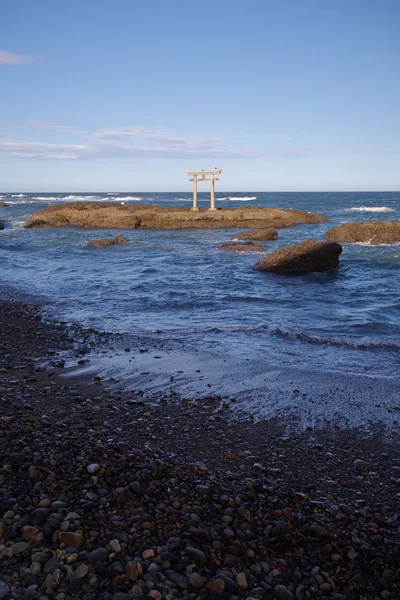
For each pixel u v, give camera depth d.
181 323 10.76
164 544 3.22
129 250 24.39
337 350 8.69
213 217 37.50
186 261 20.41
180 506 3.68
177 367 7.71
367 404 6.32
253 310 12.00
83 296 13.79
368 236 26.14
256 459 4.82
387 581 3.15
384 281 15.79
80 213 39.19
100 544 3.13
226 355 8.38
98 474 3.87
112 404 6.06
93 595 2.70
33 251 24.58
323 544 3.44
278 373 7.46
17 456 3.96
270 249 24.05
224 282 15.83
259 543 3.38
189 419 5.76
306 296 13.59
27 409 5.45
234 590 2.92
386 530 3.67
